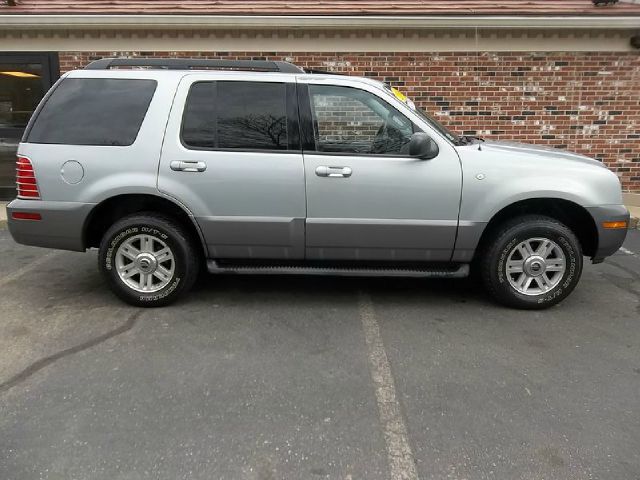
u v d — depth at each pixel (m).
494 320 4.23
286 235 4.25
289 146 4.19
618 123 8.23
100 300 4.59
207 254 4.37
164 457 2.57
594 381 3.32
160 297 4.37
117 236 4.28
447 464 2.54
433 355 3.63
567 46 7.96
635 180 8.42
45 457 2.56
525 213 4.44
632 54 7.99
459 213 4.18
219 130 4.20
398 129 4.21
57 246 4.33
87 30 7.95
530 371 3.43
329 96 4.21
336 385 3.23
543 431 2.80
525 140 8.30
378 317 4.27
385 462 2.55
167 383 3.24
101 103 4.22
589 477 2.46
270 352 3.65
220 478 2.44
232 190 4.17
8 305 4.46
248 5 8.16
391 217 4.20
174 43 8.02
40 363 3.47
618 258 6.11
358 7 8.07
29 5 8.15
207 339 3.84
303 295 4.76
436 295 4.79
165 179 4.16
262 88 4.23
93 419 2.87
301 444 2.68
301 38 8.00
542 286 4.39
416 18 7.67
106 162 4.16
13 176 8.60
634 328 4.12
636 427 2.85
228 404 3.02
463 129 8.27
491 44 7.96
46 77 8.14
